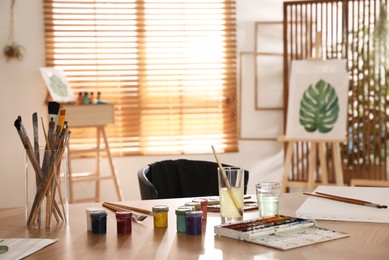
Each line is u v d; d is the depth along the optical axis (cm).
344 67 528
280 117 591
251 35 586
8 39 552
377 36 547
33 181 202
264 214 210
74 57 564
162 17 573
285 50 561
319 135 527
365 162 556
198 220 189
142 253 170
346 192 238
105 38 568
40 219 203
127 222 192
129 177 577
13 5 552
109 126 573
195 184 333
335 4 592
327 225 200
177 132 582
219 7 577
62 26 559
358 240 181
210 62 582
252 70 587
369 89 549
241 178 202
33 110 559
